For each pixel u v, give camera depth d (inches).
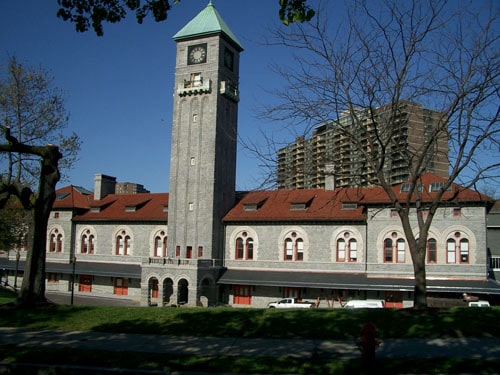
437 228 1843.0
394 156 1154.0
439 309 893.2
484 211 1793.8
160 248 2322.8
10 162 1380.4
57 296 2236.7
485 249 1780.3
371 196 1982.0
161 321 821.2
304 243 2058.3
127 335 743.7
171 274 1962.4
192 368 551.5
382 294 1888.5
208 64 2199.8
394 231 1893.5
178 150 2225.6
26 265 936.3
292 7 410.0
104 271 2279.8
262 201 2256.4
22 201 940.6
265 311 891.4
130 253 2381.9
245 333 748.6
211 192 2135.8
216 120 2169.0
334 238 2015.3
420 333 732.7
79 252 2496.3
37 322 816.3
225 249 2182.6
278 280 1977.1
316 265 2026.3
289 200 2188.7
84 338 719.7
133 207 2447.1
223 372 543.2
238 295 2106.3
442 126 890.1
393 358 591.8
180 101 2251.5
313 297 1979.6
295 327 769.6
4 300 1079.0
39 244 941.2
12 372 561.6
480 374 537.6
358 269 1962.4
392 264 1886.1
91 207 2536.9
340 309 912.9
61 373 552.4
